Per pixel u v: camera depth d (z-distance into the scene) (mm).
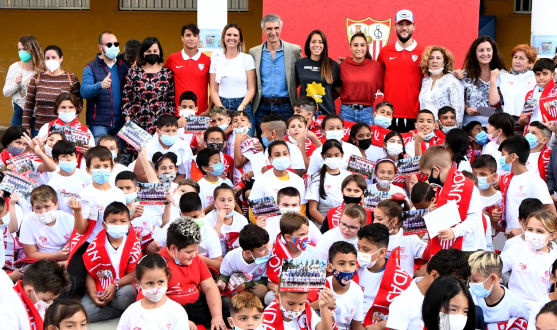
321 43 8570
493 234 6961
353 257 5230
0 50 14961
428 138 7867
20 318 4738
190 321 5508
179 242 5570
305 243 5926
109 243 5961
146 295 4938
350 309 5320
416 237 6125
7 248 6488
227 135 8312
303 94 8648
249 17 14750
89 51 14969
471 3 9594
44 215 6281
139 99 8664
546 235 5746
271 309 5016
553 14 9484
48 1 14914
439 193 5992
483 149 7863
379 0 9695
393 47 8797
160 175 7203
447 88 8359
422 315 4523
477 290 5273
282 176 7211
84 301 5902
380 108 7980
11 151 7488
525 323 5418
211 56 8938
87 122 8758
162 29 14859
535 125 7328
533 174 6719
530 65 8492
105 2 14867
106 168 6383
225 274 6109
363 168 6938
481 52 8305
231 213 6746
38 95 8594
